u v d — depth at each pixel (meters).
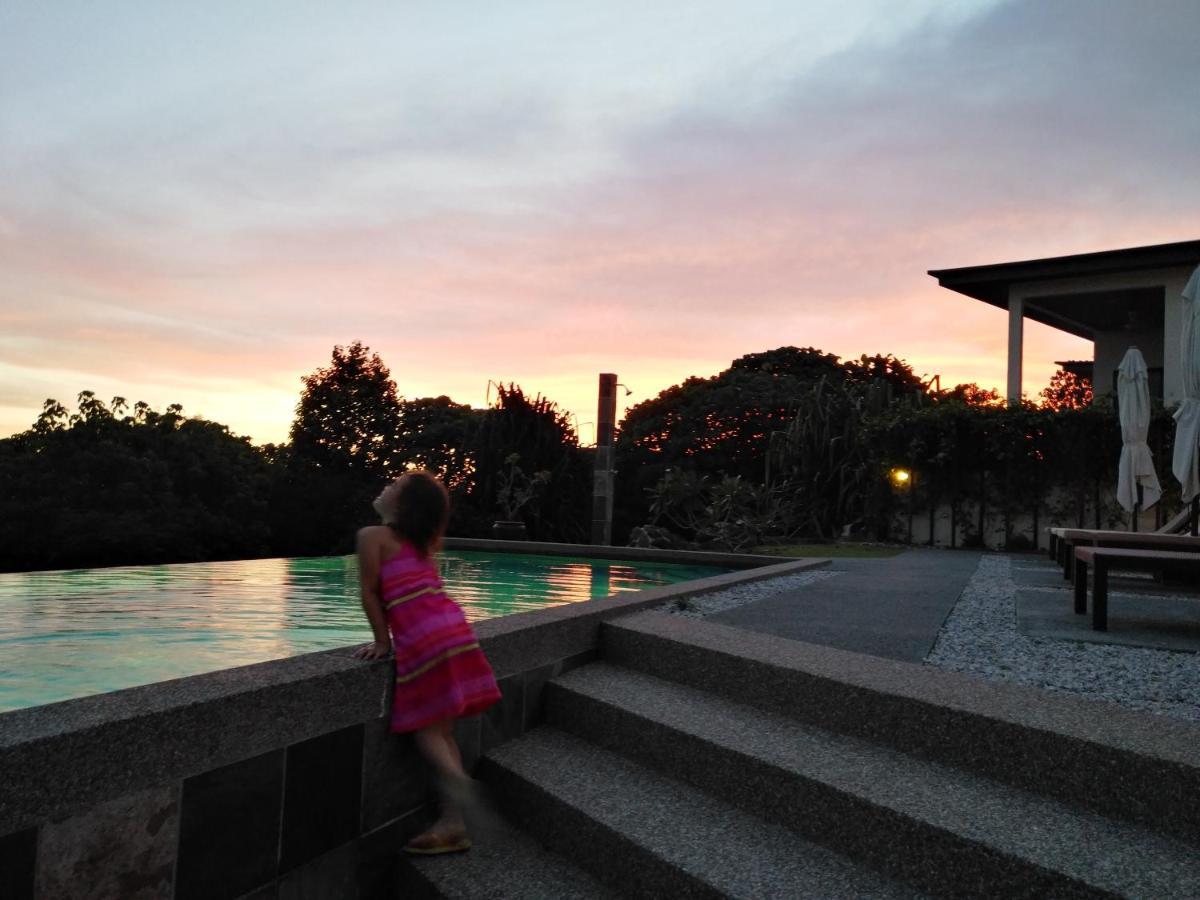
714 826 2.78
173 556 26.19
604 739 3.57
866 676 3.33
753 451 35.31
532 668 3.80
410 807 2.98
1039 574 10.07
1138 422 10.94
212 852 2.23
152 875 2.07
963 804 2.52
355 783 2.73
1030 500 16.08
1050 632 5.38
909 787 2.65
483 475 25.97
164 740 2.09
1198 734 2.64
